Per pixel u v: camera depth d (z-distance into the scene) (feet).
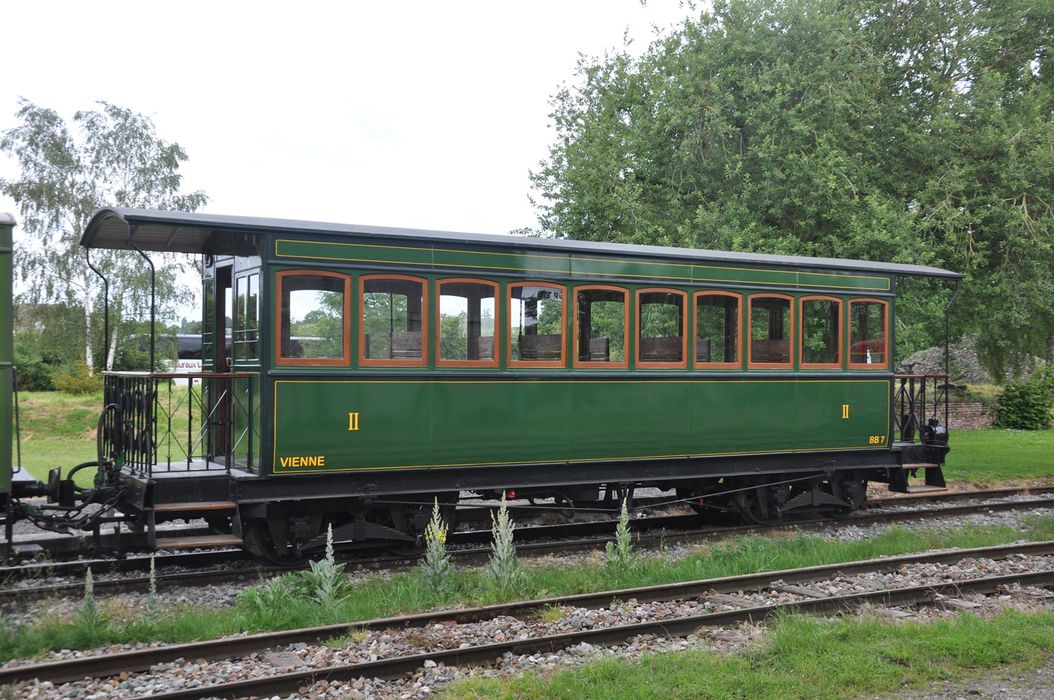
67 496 28.40
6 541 27.17
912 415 44.11
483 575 26.58
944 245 65.98
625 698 17.62
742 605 24.95
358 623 21.75
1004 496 47.96
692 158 68.90
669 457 35.58
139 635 21.44
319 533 30.68
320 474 29.04
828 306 39.81
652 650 21.07
